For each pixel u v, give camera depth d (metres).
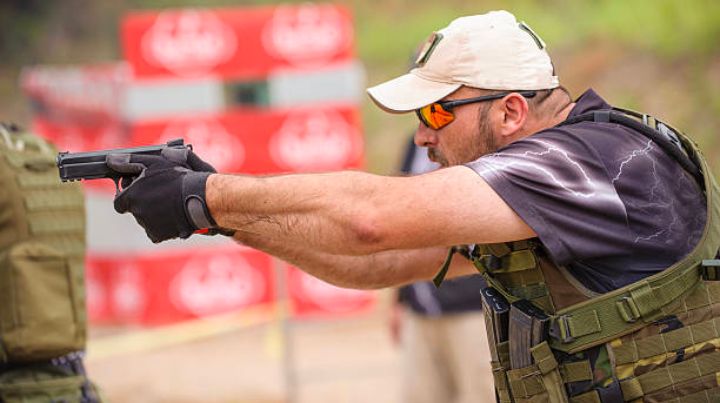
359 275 12.05
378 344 31.56
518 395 10.34
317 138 33.72
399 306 20.30
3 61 72.19
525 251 10.03
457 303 18.58
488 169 9.61
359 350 30.84
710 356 9.88
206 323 33.47
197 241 33.84
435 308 18.67
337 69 33.62
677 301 9.85
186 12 33.12
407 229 9.47
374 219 9.45
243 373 28.73
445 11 61.19
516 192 9.55
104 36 73.12
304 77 33.62
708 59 44.50
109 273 34.94
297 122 33.62
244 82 33.81
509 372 10.38
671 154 10.19
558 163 9.70
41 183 13.40
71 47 72.94
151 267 33.84
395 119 54.16
